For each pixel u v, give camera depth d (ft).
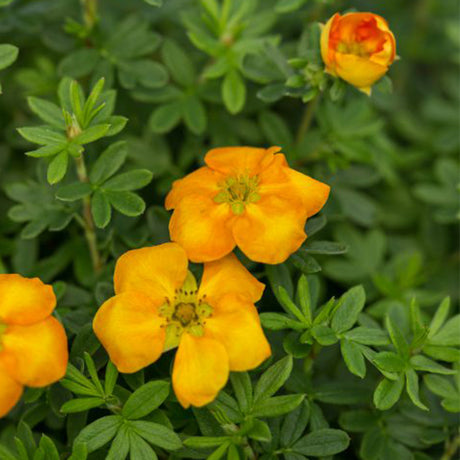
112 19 1.22
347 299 0.97
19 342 0.90
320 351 1.05
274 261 0.94
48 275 1.09
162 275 0.94
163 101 1.16
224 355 0.91
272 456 0.95
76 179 1.05
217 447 0.95
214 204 0.96
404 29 1.42
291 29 1.30
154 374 0.98
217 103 1.19
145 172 1.01
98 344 0.96
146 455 0.92
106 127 0.96
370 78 0.99
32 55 1.26
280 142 1.16
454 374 0.99
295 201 0.95
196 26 1.14
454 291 1.22
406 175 1.33
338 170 1.19
